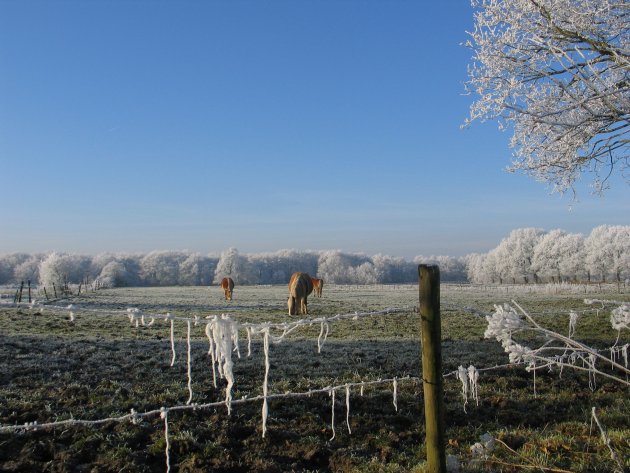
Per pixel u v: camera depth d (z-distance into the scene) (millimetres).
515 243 93438
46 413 6996
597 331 15984
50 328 16266
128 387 8508
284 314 23969
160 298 38719
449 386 8812
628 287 53438
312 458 6023
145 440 6352
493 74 10570
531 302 30141
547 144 10672
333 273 113750
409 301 33781
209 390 8422
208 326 5465
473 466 5160
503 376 9562
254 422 6930
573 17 9219
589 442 5707
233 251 110500
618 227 76250
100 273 106312
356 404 7801
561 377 9500
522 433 6523
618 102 9367
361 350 12430
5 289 70750
